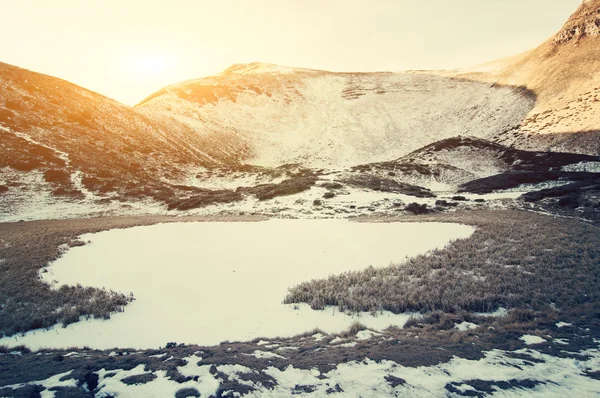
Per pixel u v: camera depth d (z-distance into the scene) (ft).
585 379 21.97
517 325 32.07
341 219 104.78
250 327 35.19
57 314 38.34
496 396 19.80
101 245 73.61
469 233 73.41
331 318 37.11
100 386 19.75
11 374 22.03
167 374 21.17
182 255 65.05
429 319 35.32
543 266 49.70
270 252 66.33
